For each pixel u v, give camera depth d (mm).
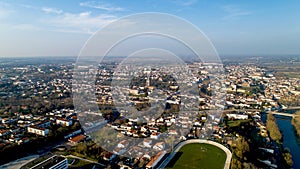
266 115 114500
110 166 55250
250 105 126125
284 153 66375
